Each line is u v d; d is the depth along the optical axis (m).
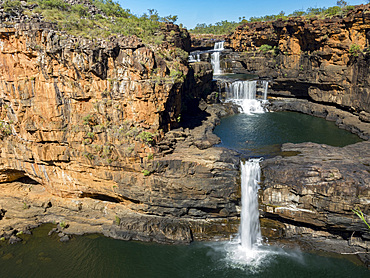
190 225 34.34
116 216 35.31
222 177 33.12
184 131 41.41
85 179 36.25
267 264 30.31
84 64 31.86
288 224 32.66
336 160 34.00
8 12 34.34
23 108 34.50
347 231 30.78
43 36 31.59
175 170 33.28
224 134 48.38
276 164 33.72
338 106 57.84
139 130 34.12
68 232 35.41
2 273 30.62
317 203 29.92
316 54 58.12
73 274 30.27
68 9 40.50
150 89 33.28
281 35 66.12
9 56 33.06
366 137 45.75
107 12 46.88
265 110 63.09
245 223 33.84
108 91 33.66
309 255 30.98
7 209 38.28
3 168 39.16
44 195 39.09
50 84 33.16
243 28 83.56
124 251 32.66
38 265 31.39
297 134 48.66
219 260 31.14
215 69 86.19
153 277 29.62
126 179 34.28
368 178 29.44
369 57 48.38
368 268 28.89
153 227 33.97
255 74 78.81
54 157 35.78
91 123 34.16
